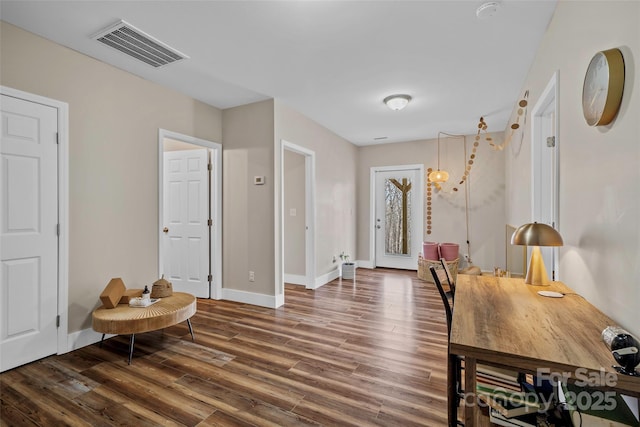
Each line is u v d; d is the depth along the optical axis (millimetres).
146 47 2498
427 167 5691
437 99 3650
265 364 2279
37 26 2205
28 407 1770
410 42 2418
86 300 2607
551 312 1390
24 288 2254
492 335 1132
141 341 2686
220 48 2510
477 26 2203
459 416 1678
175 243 4145
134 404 1803
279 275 3723
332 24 2186
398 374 2135
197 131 3662
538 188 2627
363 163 6250
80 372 2160
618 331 1016
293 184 4789
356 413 1728
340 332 2883
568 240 1800
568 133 1777
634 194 1101
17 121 2211
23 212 2246
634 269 1104
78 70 2559
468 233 5367
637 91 1077
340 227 5449
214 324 3092
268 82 3182
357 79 3102
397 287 4590
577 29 1631
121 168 2875
